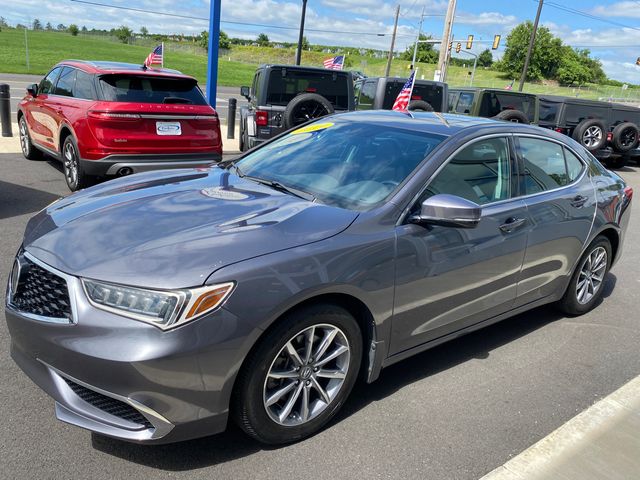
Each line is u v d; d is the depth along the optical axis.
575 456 2.78
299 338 2.65
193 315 2.26
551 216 3.87
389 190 3.11
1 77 26.11
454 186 3.29
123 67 7.39
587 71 96.62
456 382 3.46
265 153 4.02
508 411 3.18
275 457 2.65
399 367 3.61
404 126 3.69
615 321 4.63
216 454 2.64
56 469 2.46
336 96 10.34
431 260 3.05
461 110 13.84
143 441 2.34
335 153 3.62
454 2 20.88
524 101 13.59
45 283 2.47
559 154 4.18
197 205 2.98
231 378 2.39
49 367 2.43
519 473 2.64
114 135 6.72
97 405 2.44
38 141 8.63
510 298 3.77
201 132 7.36
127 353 2.22
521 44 93.56
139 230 2.64
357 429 2.91
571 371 3.71
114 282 2.30
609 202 4.47
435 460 2.71
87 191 3.40
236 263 2.39
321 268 2.57
